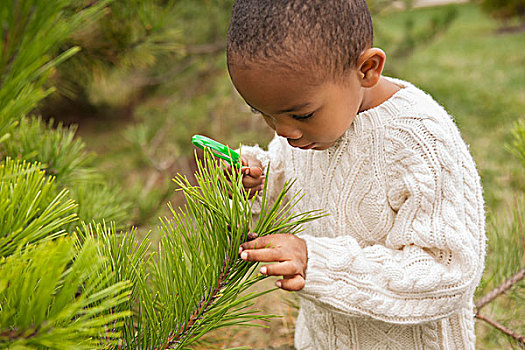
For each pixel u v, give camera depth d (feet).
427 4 25.66
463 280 2.54
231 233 2.08
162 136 9.83
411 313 2.49
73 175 3.40
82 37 4.06
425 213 2.55
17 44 1.14
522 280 4.56
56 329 1.26
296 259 2.18
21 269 1.48
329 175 2.94
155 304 2.22
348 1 2.11
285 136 2.38
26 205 1.67
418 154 2.54
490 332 5.08
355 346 3.26
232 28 2.10
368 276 2.42
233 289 2.08
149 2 4.13
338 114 2.31
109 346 1.84
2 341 1.25
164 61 9.64
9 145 2.94
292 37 2.00
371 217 2.83
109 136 13.52
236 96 10.42
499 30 27.20
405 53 11.53
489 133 13.03
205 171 2.13
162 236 2.20
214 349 3.84
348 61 2.18
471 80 17.87
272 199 3.60
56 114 14.28
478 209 2.61
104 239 2.14
